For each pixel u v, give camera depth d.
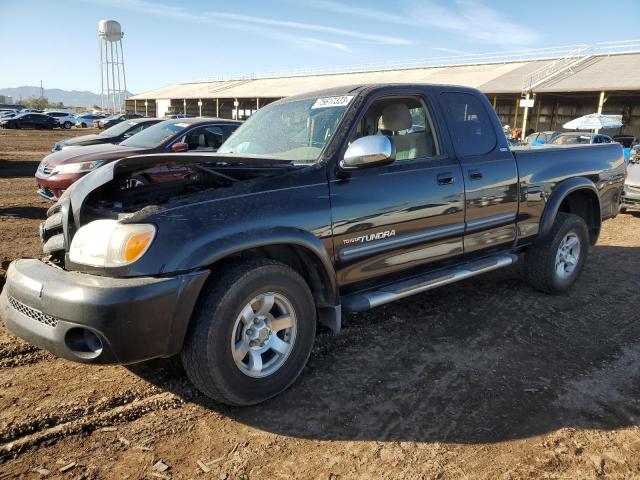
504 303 4.75
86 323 2.48
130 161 3.00
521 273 5.66
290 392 3.20
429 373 3.45
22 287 2.73
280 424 2.87
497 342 3.93
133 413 2.92
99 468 2.47
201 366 2.75
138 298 2.49
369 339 3.95
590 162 5.12
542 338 4.01
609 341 3.97
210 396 2.87
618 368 3.55
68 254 2.83
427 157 3.87
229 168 3.18
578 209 5.42
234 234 2.78
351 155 3.17
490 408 3.05
